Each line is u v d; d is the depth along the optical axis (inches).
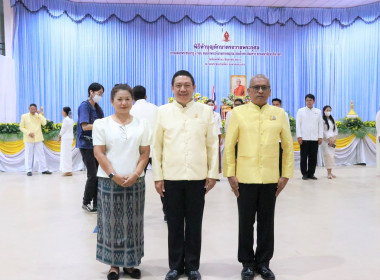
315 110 292.7
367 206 201.3
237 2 455.8
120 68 454.6
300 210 192.9
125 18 452.1
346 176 307.7
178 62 462.3
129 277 112.0
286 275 112.7
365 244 140.6
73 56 439.2
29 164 320.8
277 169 110.9
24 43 408.2
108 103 453.4
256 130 109.7
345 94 477.1
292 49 475.5
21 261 124.6
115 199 107.3
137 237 109.7
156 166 107.4
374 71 459.5
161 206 205.0
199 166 106.4
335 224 167.0
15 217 180.9
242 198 111.0
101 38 449.4
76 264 122.0
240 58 470.0
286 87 477.1
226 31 466.0
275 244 140.6
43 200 219.1
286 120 112.5
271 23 469.7
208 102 286.7
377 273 114.0
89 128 177.6
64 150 316.2
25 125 323.9
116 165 107.2
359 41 468.8
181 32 461.1
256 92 110.0
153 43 458.0
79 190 250.4
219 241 144.6
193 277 107.1
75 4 441.4
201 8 462.0
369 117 464.8
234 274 114.6
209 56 465.7
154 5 456.1
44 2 416.8
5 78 398.3
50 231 158.1
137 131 109.0
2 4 402.6
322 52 477.4
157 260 125.7
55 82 427.5
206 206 203.3
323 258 126.5
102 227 110.2
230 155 112.0
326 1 453.7
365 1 454.0
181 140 106.3
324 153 299.4
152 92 459.8
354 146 376.2
